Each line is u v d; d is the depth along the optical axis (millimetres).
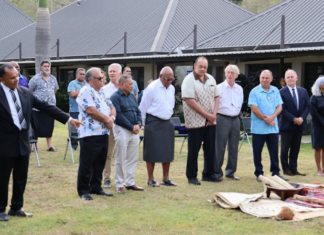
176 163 8656
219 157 7188
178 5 24734
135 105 6246
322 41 14344
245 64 17609
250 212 5035
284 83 12961
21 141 4594
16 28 37031
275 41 15812
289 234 4344
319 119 7551
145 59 18641
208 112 6789
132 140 6176
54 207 5273
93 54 22938
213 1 26234
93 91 5625
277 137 7148
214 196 5625
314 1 18156
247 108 14484
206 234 4309
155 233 4324
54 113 4859
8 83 4488
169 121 6586
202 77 6793
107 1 30484
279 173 7266
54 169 7793
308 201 5461
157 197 5848
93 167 5906
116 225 4559
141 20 24812
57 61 23047
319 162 7719
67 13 31828
